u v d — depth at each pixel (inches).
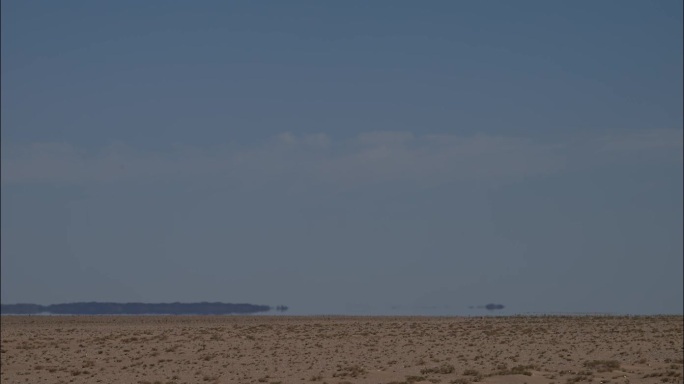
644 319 6151.6
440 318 6820.9
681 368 3336.6
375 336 4680.1
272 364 3484.3
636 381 2974.9
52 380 3068.4
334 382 2930.6
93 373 3253.0
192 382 2977.4
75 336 4662.9
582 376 3046.3
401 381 2915.8
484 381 2942.9
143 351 3969.0
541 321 6018.7
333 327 5369.1
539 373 3149.6
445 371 3186.5
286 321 6314.0
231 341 4392.2
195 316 7800.2
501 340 4443.9
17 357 3742.6
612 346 4143.7
